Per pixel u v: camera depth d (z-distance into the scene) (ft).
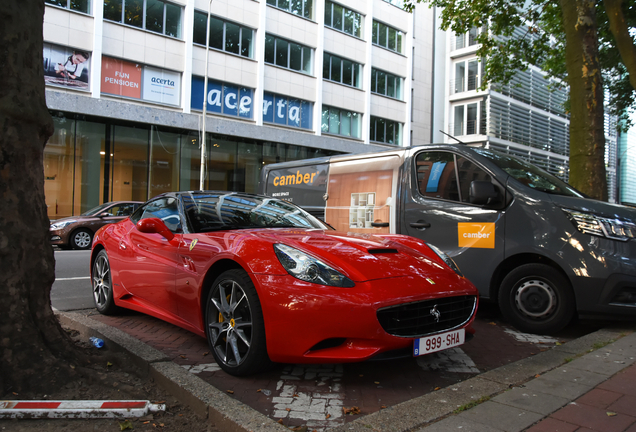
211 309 10.40
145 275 12.89
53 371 8.56
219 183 75.31
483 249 14.67
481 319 15.88
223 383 9.49
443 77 108.06
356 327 8.54
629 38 28.53
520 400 8.04
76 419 7.67
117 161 65.57
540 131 107.86
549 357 10.60
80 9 60.70
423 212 16.48
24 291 8.74
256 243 9.89
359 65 92.38
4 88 8.52
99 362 9.59
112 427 7.44
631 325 13.48
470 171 15.58
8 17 8.55
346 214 19.89
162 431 7.31
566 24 26.27
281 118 81.20
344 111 90.07
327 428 7.54
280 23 80.38
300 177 22.84
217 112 73.56
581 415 7.45
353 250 10.11
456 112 106.01
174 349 11.80
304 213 14.52
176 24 69.56
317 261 9.23
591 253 12.63
